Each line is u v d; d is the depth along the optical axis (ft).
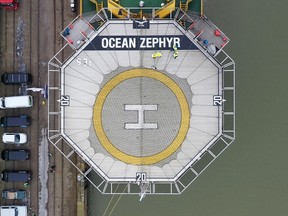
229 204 166.71
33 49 166.40
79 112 137.69
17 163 166.71
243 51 165.89
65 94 137.49
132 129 137.59
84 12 146.72
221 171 166.30
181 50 136.26
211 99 136.46
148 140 137.28
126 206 166.81
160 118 137.28
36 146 166.40
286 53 166.09
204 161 161.99
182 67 136.46
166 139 137.28
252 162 166.30
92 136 137.80
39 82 166.50
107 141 137.59
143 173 137.08
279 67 166.20
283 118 166.20
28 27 166.20
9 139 162.81
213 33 138.62
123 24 136.26
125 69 137.08
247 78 165.99
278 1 166.09
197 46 135.85
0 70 166.81
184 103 136.87
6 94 166.40
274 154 166.30
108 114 137.59
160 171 137.28
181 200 166.61
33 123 166.20
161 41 136.26
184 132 137.08
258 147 166.09
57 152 165.78
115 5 138.51
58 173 166.09
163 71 136.67
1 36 166.30
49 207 167.02
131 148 137.59
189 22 142.72
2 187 166.61
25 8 165.99
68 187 166.09
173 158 137.18
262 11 166.20
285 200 165.99
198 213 166.61
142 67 136.77
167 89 136.98
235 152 166.20
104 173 137.08
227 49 165.48
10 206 163.84
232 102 161.99
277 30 166.20
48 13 165.89
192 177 163.12
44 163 166.20
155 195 166.61
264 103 166.20
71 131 137.90
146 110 137.28
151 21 136.05
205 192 166.71
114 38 136.56
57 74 163.43
